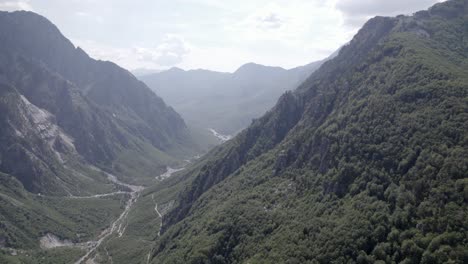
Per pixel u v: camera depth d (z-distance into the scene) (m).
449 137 122.50
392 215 113.50
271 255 125.69
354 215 121.00
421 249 99.75
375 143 140.88
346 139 152.25
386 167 130.12
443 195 107.06
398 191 118.06
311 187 153.12
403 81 159.25
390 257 104.00
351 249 111.19
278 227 141.62
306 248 120.06
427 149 122.06
